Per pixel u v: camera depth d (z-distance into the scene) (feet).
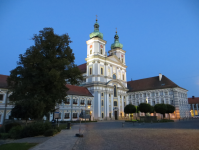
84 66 232.32
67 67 88.07
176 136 52.80
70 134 62.39
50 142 45.83
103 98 197.88
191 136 52.31
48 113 89.51
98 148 37.55
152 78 264.52
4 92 117.60
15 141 49.19
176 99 222.48
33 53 78.33
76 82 92.32
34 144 43.09
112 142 44.24
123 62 247.09
